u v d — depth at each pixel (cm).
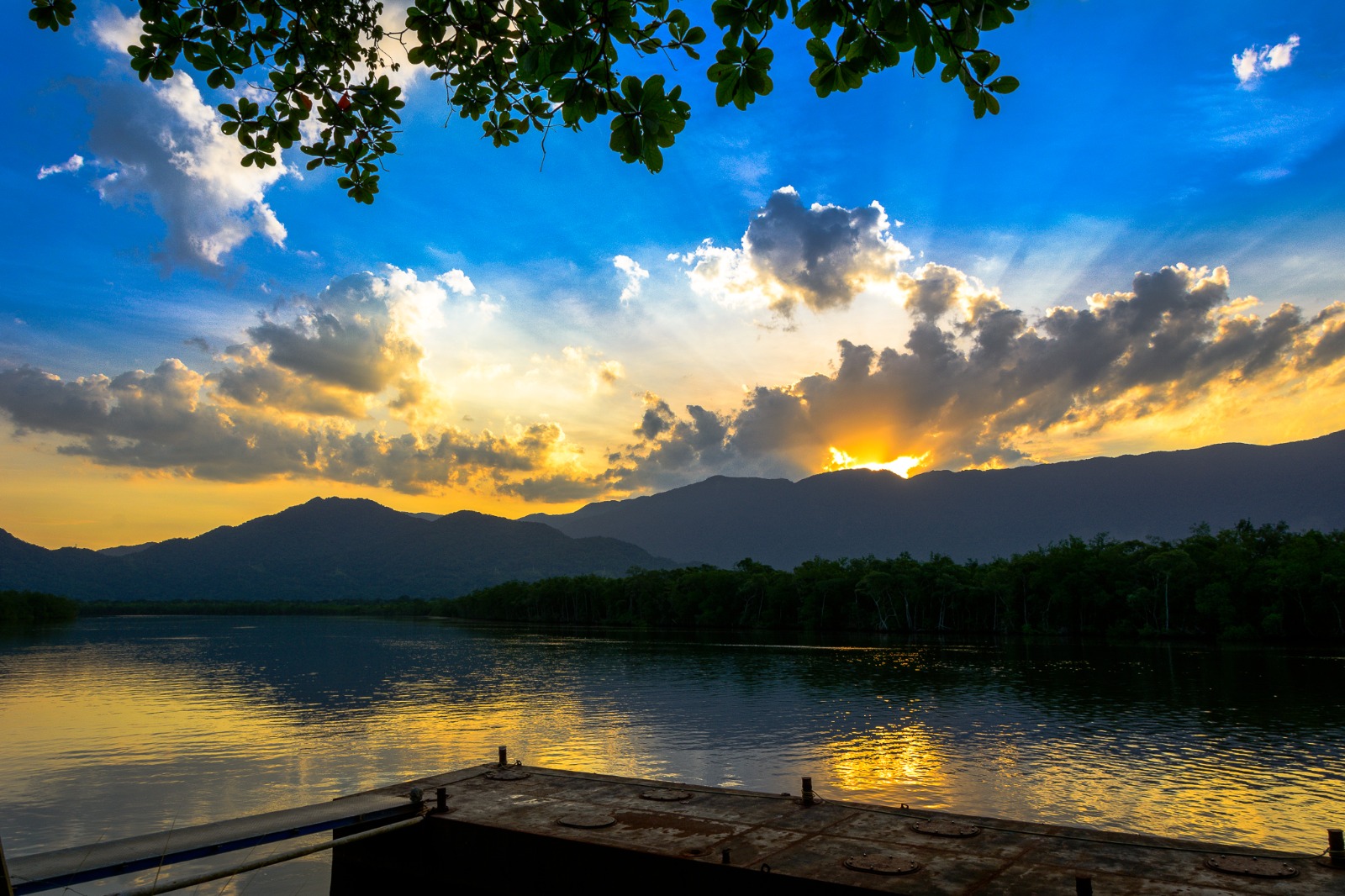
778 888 1300
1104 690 6219
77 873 1281
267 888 2098
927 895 1212
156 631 19200
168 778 3503
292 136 962
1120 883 1251
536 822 1631
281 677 8138
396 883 1717
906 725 4716
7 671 8812
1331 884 1233
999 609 14988
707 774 3456
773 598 17575
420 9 905
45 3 793
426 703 6003
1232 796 3014
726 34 614
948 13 599
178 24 849
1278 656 8919
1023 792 3105
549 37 659
